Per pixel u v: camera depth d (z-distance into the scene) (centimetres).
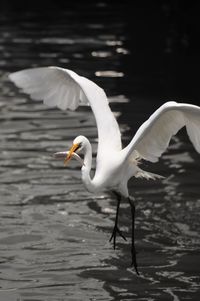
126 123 1853
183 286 1044
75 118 1920
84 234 1223
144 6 4022
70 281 1055
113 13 3819
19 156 1611
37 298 1000
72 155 940
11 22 3559
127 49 2861
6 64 2547
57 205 1345
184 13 3444
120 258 1138
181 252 1161
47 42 2994
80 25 3444
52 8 4072
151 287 1040
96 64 2580
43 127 1831
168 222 1276
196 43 2988
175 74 2444
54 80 1052
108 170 992
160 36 3119
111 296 1010
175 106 895
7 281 1052
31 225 1254
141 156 1026
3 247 1170
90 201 1371
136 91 2212
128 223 1273
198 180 1471
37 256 1138
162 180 1474
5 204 1345
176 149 1673
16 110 1998
